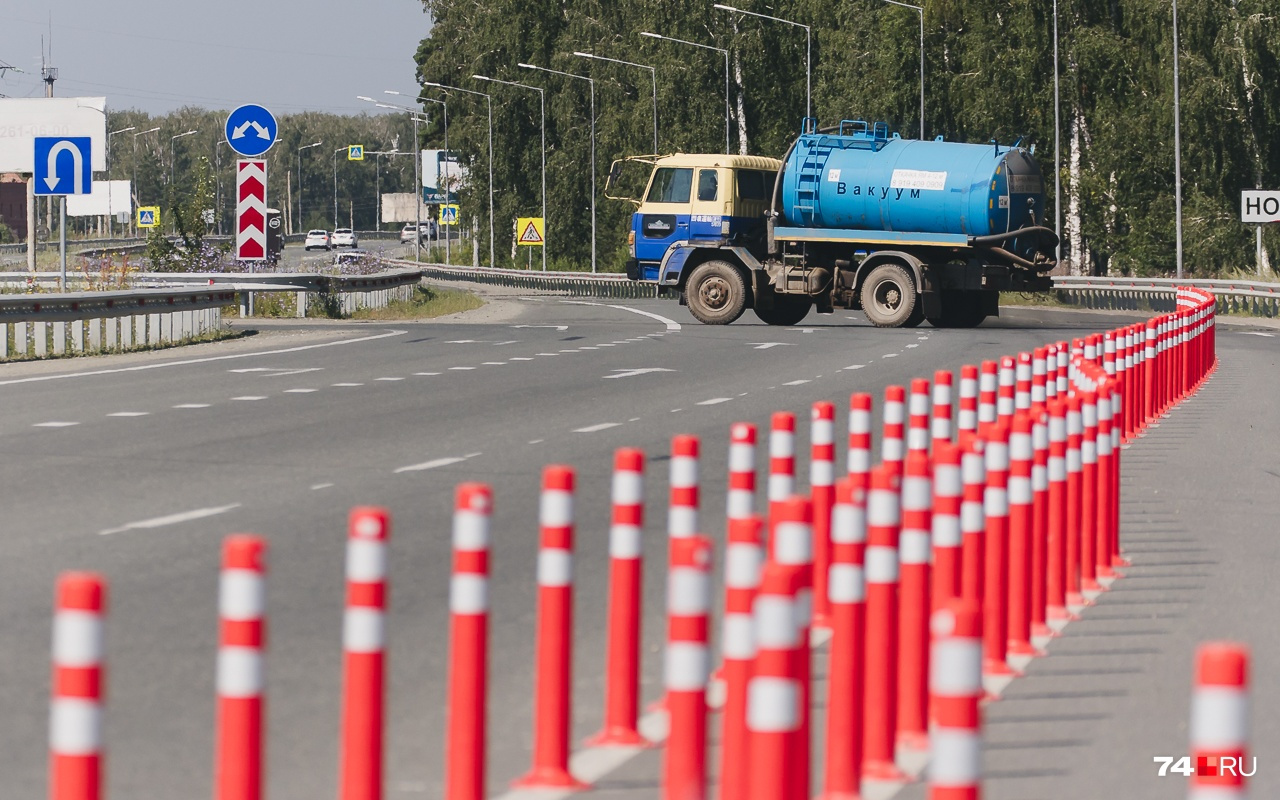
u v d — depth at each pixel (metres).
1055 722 19.08
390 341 91.25
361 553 13.33
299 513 32.72
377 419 50.97
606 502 34.62
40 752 16.70
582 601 25.25
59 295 80.38
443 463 40.62
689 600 13.02
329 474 38.59
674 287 114.06
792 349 84.69
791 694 11.42
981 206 105.06
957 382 65.25
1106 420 28.56
